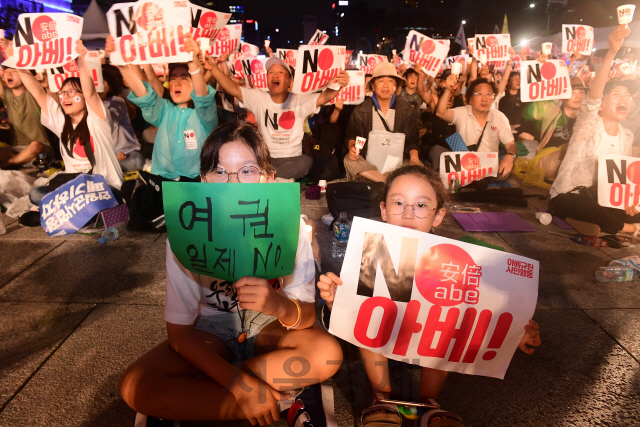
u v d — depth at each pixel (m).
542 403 1.96
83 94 4.02
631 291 3.03
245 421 1.81
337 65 5.10
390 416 1.64
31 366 2.12
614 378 2.13
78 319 2.55
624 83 4.17
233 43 6.45
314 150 6.07
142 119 7.28
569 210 4.31
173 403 1.56
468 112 5.65
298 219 1.62
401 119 5.71
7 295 2.83
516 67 10.03
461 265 1.76
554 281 3.18
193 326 1.80
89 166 4.40
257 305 1.59
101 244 3.74
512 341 1.82
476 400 1.98
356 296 1.76
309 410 1.78
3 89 5.99
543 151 6.10
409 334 1.79
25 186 4.87
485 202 5.29
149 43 3.81
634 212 3.99
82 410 1.85
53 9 32.25
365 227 1.74
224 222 1.59
